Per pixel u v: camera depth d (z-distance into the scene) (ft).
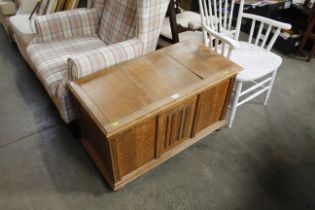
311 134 5.75
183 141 5.09
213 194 4.60
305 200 4.56
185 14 7.04
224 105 5.33
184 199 4.51
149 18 4.69
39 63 5.28
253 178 4.87
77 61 4.29
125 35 5.42
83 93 4.04
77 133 5.40
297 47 8.30
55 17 5.83
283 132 5.78
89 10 6.19
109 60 4.60
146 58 4.85
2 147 5.33
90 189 4.63
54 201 4.46
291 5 8.39
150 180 4.79
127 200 4.48
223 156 5.24
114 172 4.17
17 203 4.42
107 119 3.60
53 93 4.80
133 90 4.11
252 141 5.57
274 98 6.66
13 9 7.80
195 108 4.60
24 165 5.01
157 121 4.05
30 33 6.40
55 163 5.06
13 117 6.00
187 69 4.59
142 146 4.27
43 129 5.74
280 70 7.62
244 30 9.15
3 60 7.80
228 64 4.74
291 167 5.08
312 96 6.74
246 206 4.44
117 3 5.57
